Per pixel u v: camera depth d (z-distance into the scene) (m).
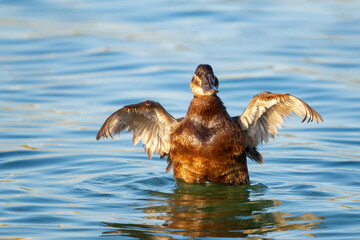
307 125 15.32
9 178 11.07
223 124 10.28
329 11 29.45
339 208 9.12
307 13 29.00
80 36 25.31
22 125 15.14
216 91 9.89
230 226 8.40
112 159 12.59
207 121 10.30
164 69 20.28
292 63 20.88
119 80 19.31
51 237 7.98
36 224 8.49
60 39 24.84
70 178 11.14
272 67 20.31
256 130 10.76
